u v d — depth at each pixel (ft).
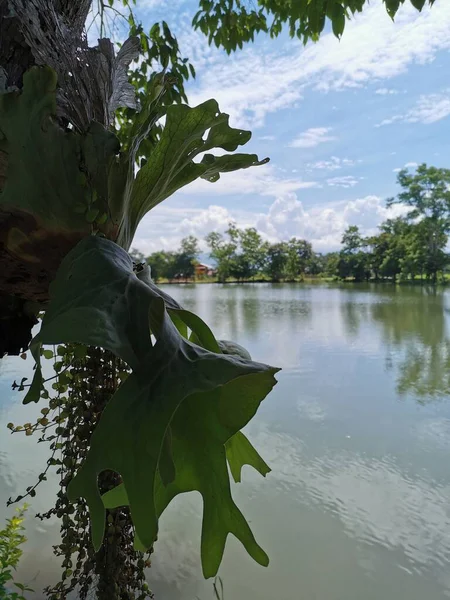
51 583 7.73
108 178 1.90
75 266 1.67
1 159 1.75
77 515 2.95
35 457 11.31
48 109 1.77
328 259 154.81
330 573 8.57
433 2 4.81
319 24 6.55
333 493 11.02
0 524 9.05
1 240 1.94
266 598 8.07
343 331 34.81
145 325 1.56
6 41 2.04
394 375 21.22
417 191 107.76
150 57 9.12
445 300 63.72
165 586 8.32
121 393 1.48
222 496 1.65
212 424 1.63
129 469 1.38
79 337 1.45
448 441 13.64
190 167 2.35
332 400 17.60
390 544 9.27
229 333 34.09
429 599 7.89
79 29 2.34
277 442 13.80
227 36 9.72
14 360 14.67
